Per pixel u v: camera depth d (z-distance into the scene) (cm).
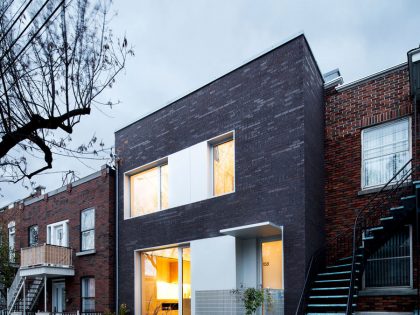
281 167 1206
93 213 1908
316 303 1079
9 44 680
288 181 1180
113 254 1773
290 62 1239
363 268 1069
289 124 1206
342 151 1262
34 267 1877
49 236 2184
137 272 1656
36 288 2095
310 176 1177
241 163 1320
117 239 1770
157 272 1614
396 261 1088
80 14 723
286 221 1163
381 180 1170
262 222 1201
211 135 1434
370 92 1234
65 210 2078
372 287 1110
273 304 1095
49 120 713
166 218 1545
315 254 1142
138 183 1761
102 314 1703
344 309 1039
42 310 2086
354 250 986
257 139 1288
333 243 1208
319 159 1260
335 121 1300
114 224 1803
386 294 1050
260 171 1260
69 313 1767
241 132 1339
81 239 1953
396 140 1162
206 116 1466
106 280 1744
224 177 1402
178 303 1474
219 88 1438
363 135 1230
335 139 1287
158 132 1652
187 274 1479
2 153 706
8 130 692
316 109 1277
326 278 1123
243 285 1245
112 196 1825
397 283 1077
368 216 1151
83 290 1895
